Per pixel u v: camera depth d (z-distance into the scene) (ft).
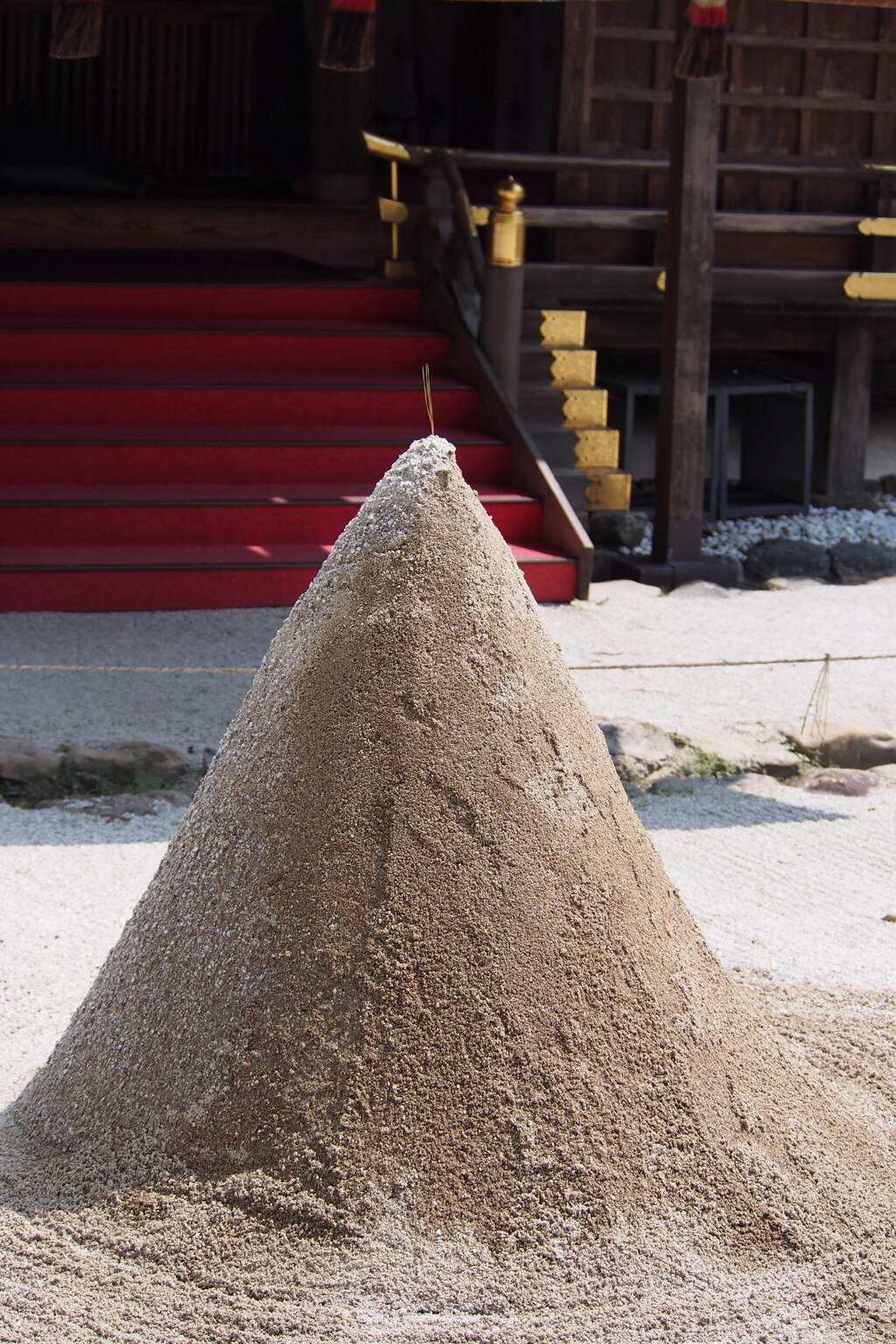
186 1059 8.28
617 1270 7.88
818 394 37.45
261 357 31.76
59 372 30.22
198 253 37.35
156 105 42.01
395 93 52.49
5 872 15.66
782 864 16.98
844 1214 8.45
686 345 30.04
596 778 8.92
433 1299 7.61
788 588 30.42
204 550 27.30
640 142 34.12
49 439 28.07
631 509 35.58
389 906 8.16
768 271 34.55
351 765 8.34
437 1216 7.89
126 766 18.71
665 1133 8.38
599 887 8.63
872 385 40.09
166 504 27.30
